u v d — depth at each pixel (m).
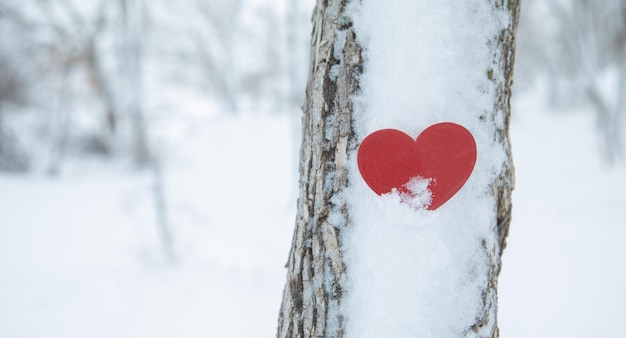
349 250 1.00
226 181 8.45
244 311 3.84
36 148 10.84
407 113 0.93
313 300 1.04
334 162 1.00
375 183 0.94
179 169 9.52
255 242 5.41
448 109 0.94
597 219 5.58
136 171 9.84
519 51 19.73
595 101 8.77
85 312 3.89
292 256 1.14
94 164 11.22
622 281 3.91
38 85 10.99
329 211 1.01
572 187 7.20
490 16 0.98
